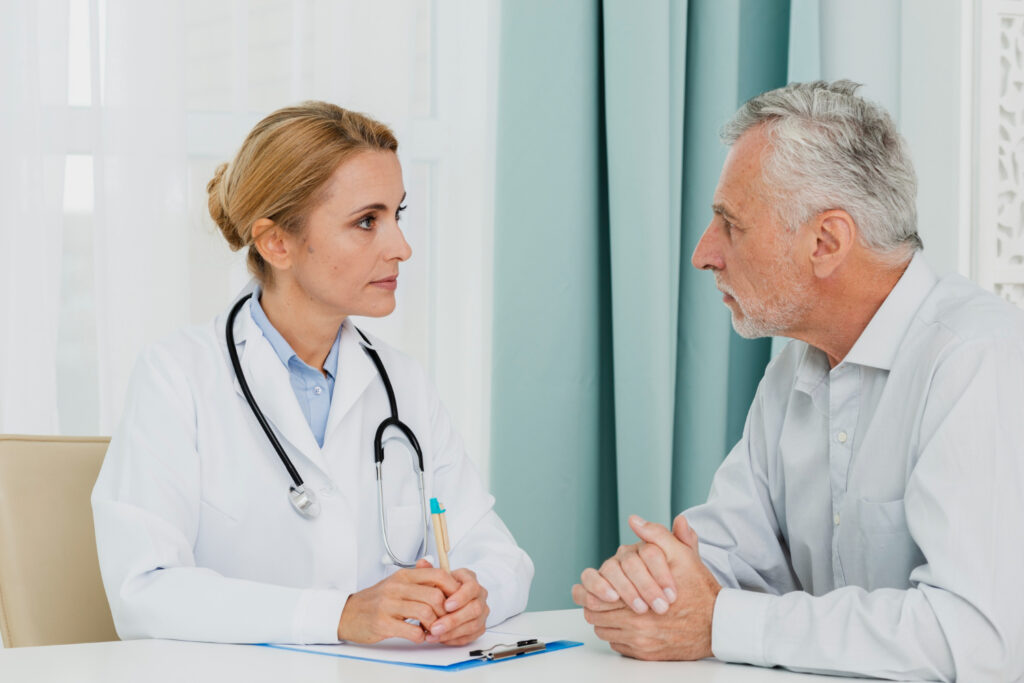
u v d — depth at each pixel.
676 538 1.19
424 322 2.34
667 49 2.25
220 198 1.47
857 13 2.39
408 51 2.23
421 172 2.36
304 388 1.47
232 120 2.18
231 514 1.38
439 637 1.16
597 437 2.34
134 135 2.06
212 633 1.17
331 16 2.19
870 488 1.29
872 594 1.11
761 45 2.49
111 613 1.39
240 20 2.17
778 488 1.50
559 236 2.27
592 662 1.11
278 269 1.44
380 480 1.45
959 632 1.04
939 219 2.40
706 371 2.36
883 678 1.06
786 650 1.09
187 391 1.40
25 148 2.00
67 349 2.09
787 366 1.52
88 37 2.06
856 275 1.30
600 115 2.34
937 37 2.39
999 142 2.37
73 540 1.42
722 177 1.35
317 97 2.20
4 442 1.42
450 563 1.49
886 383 1.29
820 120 1.28
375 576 1.46
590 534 2.32
